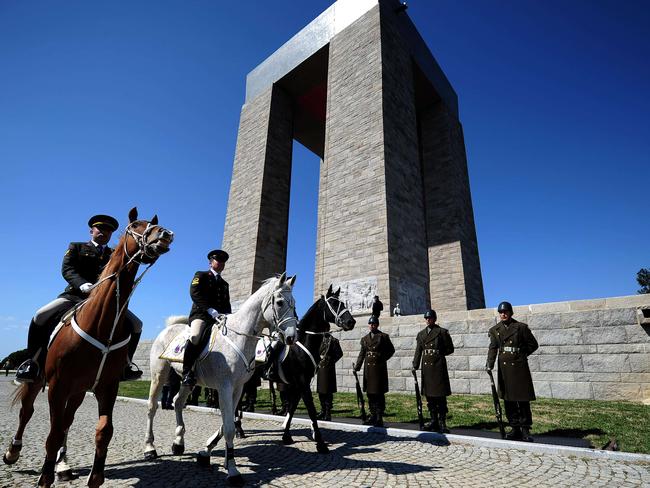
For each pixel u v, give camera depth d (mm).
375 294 17422
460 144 30484
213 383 4891
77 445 6422
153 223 4129
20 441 4609
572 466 5039
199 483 4355
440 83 29922
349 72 23516
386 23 23875
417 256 20219
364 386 7898
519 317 10945
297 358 6406
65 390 3713
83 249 4836
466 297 23359
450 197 26188
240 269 24891
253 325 5074
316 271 20484
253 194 26406
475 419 8070
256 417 9328
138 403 13609
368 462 5281
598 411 8016
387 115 20875
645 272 47344
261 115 29250
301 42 28328
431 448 6090
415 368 7508
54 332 4016
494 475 4699
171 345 5715
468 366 11523
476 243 27781
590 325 9898
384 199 18641
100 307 3889
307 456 5633
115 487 4203
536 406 8828
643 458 5094
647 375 8977
